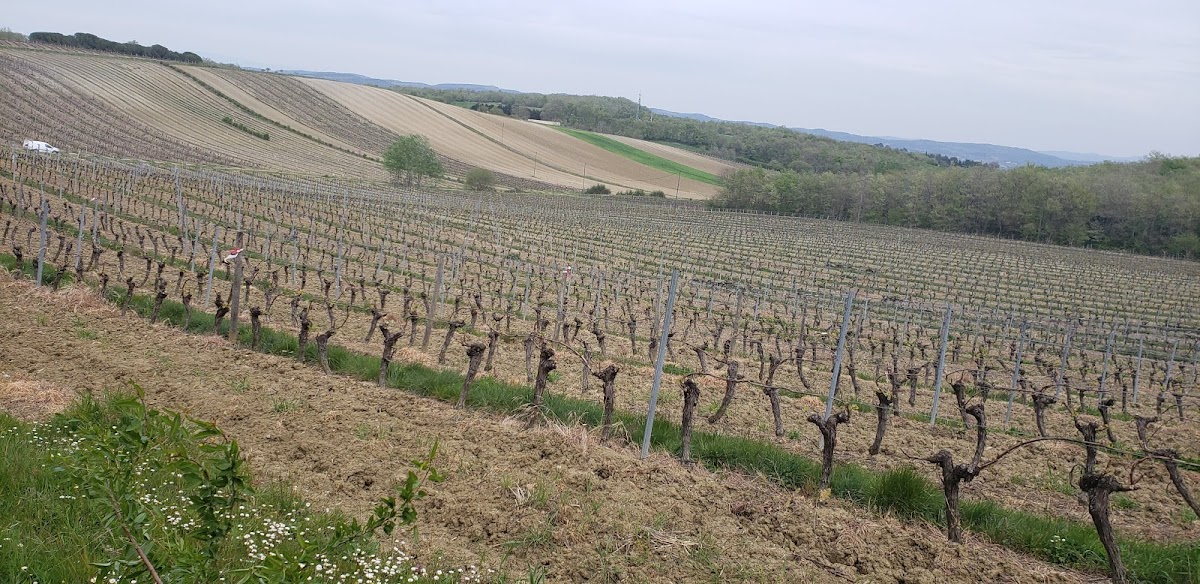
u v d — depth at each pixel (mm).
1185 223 88562
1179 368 28578
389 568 7387
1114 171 129625
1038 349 27297
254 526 7801
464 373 17141
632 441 12555
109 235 32531
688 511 9680
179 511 7668
